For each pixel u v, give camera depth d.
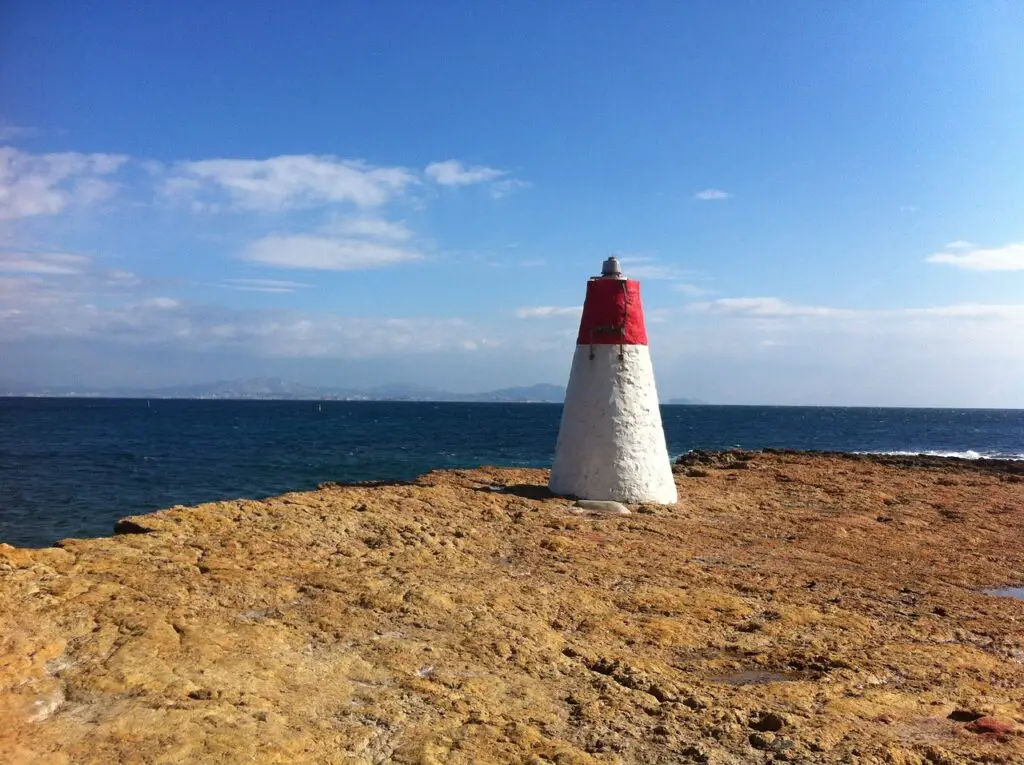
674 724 6.26
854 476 22.41
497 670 7.16
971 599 10.80
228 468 35.12
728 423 101.88
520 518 14.12
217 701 5.93
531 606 9.05
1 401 194.00
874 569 12.41
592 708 6.44
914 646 8.54
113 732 5.32
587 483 16.39
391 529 12.12
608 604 9.49
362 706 6.17
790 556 12.95
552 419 106.50
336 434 63.72
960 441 65.56
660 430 17.05
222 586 8.63
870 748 5.86
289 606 8.37
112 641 6.86
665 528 14.35
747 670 7.77
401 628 7.98
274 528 11.28
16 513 22.50
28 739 5.20
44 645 6.59
